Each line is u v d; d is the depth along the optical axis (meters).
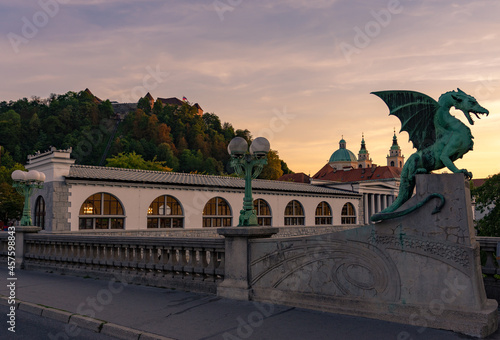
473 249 5.55
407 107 6.75
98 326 6.58
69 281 10.87
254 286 7.84
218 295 8.27
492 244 8.01
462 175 5.72
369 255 6.42
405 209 6.09
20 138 126.69
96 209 25.83
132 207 26.98
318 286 6.97
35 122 130.38
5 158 100.94
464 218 5.65
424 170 6.22
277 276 7.53
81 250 12.32
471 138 6.00
